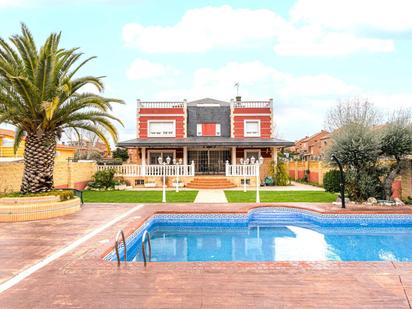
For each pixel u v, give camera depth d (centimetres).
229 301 509
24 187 1405
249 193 2184
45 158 1425
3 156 2681
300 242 1132
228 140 2938
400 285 574
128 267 677
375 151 1577
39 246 852
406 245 1083
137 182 2727
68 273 643
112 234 990
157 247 1077
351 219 1372
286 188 2575
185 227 1387
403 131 1589
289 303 502
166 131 3170
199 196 2012
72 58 1468
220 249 1048
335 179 2006
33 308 489
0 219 1204
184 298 521
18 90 1269
